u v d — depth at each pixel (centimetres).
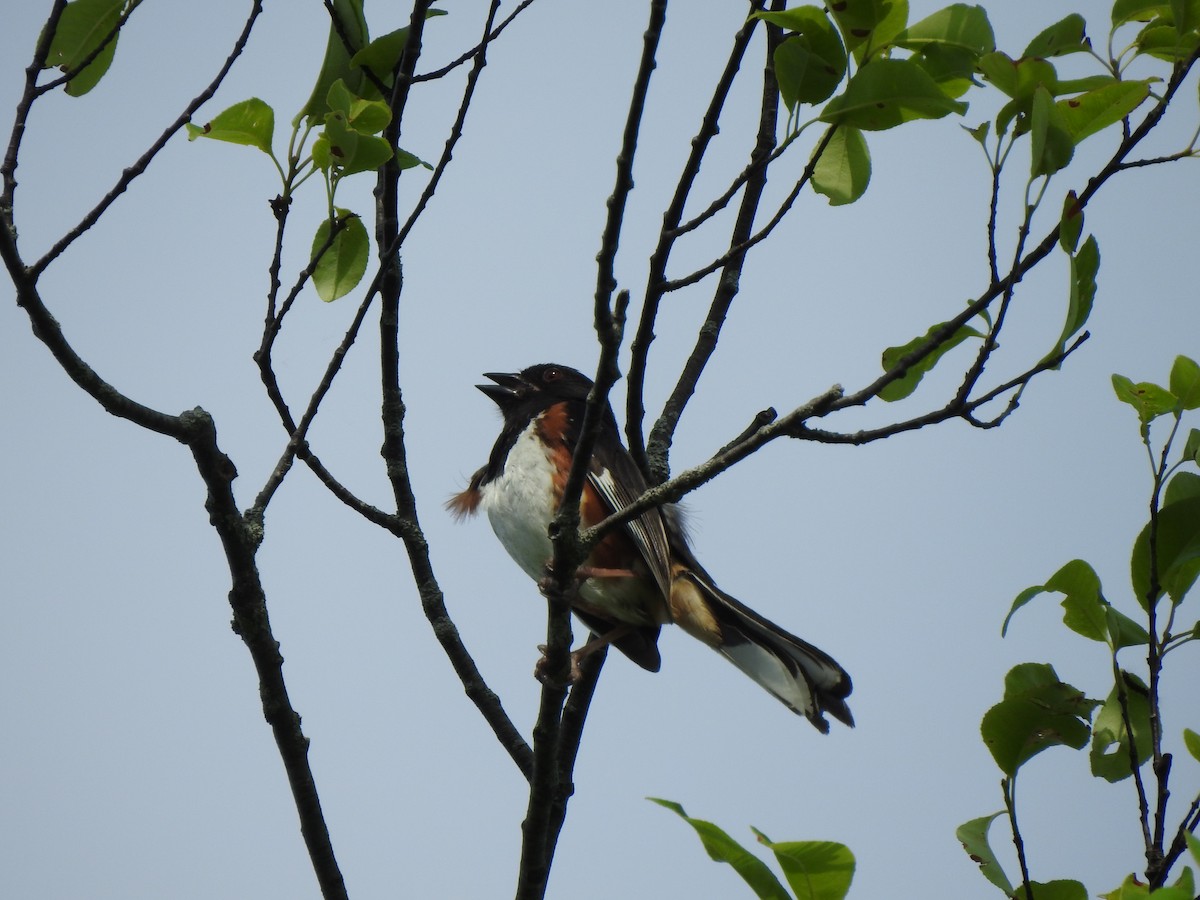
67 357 547
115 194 554
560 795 739
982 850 550
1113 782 570
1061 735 566
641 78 509
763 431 559
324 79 650
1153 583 555
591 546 626
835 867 420
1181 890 398
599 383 582
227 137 606
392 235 713
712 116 534
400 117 659
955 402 531
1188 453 586
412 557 771
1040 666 577
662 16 502
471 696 769
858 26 537
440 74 655
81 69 567
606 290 552
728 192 553
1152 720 538
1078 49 555
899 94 528
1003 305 523
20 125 552
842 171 627
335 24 650
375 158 611
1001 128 536
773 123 855
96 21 615
